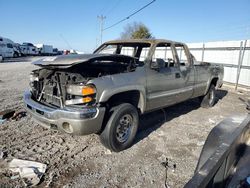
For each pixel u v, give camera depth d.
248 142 2.21
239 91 10.07
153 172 3.12
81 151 3.64
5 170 2.99
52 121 3.18
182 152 3.72
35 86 3.88
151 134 4.43
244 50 10.72
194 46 14.04
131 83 3.65
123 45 5.23
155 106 4.38
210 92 6.55
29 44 44.84
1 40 30.72
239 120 2.39
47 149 3.65
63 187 2.73
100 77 3.30
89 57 3.44
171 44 4.83
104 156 3.51
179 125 5.02
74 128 3.04
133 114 3.71
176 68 4.81
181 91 5.04
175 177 3.02
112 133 3.41
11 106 5.95
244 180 1.65
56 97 3.36
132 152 3.67
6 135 4.10
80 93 3.04
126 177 2.98
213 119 5.57
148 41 4.52
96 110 3.11
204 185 1.23
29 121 4.85
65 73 3.38
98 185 2.79
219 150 1.54
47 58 3.77
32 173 2.90
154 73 4.17
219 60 12.28
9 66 19.25
